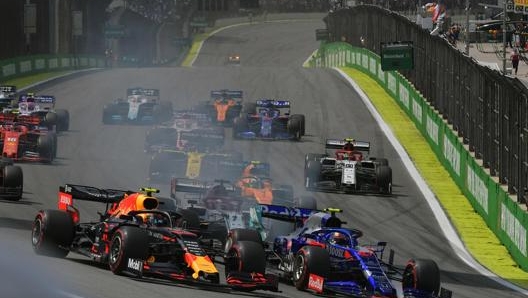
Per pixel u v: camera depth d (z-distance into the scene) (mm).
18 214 89875
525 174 96812
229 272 57562
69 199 65750
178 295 51750
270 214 69938
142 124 171125
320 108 199375
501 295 76938
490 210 110312
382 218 111312
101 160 133375
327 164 124438
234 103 169625
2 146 125812
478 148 123062
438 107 157875
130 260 56438
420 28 180000
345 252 61906
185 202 98188
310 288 61156
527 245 91875
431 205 121000
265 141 158750
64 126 159000
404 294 58625
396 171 142375
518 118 99312
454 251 98875
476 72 124875
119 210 63250
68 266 58438
